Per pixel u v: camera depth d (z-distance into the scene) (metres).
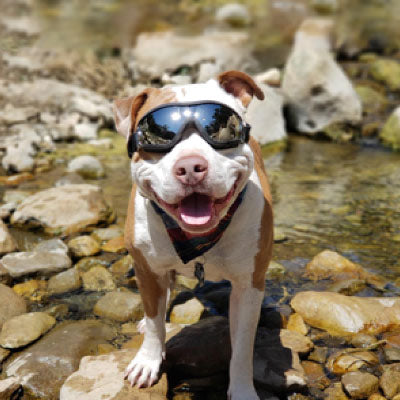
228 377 1.23
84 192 1.93
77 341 1.30
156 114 1.01
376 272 1.58
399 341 1.31
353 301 1.40
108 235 1.77
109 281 1.54
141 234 1.12
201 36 4.09
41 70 3.63
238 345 1.14
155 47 3.71
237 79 1.13
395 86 3.63
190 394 1.19
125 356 1.23
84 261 1.64
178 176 0.97
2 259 1.59
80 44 4.23
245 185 1.09
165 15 5.92
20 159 2.38
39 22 5.23
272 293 1.49
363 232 1.81
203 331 1.30
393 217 1.91
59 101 3.17
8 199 2.01
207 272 1.15
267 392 1.18
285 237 1.77
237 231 1.09
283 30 4.99
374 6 6.56
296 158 2.59
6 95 3.19
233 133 1.01
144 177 1.04
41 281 1.56
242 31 4.89
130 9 6.25
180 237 1.08
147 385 1.17
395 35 4.79
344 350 1.29
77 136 2.84
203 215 1.00
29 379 1.20
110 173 2.37
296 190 2.16
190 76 3.48
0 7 6.04
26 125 2.87
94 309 1.43
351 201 2.05
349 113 2.90
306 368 1.25
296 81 2.98
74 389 1.15
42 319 1.37
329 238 1.77
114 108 1.12
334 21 5.48
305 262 1.63
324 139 2.94
